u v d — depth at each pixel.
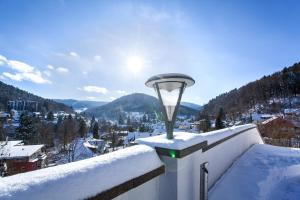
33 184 0.85
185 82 2.10
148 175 1.52
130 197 1.41
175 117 2.04
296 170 3.49
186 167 1.89
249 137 6.31
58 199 0.88
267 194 2.68
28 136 49.09
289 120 13.79
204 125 30.02
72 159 32.59
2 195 0.74
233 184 3.06
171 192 1.70
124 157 1.40
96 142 44.88
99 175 1.13
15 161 27.23
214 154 3.20
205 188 2.11
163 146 1.76
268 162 4.20
